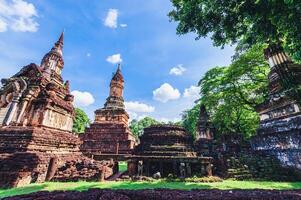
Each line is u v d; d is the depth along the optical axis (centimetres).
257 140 2195
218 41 1223
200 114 3306
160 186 1248
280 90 1967
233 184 1338
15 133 1513
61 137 1892
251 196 704
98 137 3731
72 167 1622
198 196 704
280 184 1330
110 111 4009
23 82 1838
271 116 2116
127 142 3606
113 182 1445
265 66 2594
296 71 1956
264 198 679
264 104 2247
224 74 2920
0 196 931
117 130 3762
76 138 2200
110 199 654
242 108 3097
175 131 2123
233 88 2844
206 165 1677
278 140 1852
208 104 3178
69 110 2236
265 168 1684
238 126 3194
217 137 3203
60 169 1611
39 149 1530
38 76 1930
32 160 1348
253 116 3158
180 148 1916
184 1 1131
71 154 1970
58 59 2522
